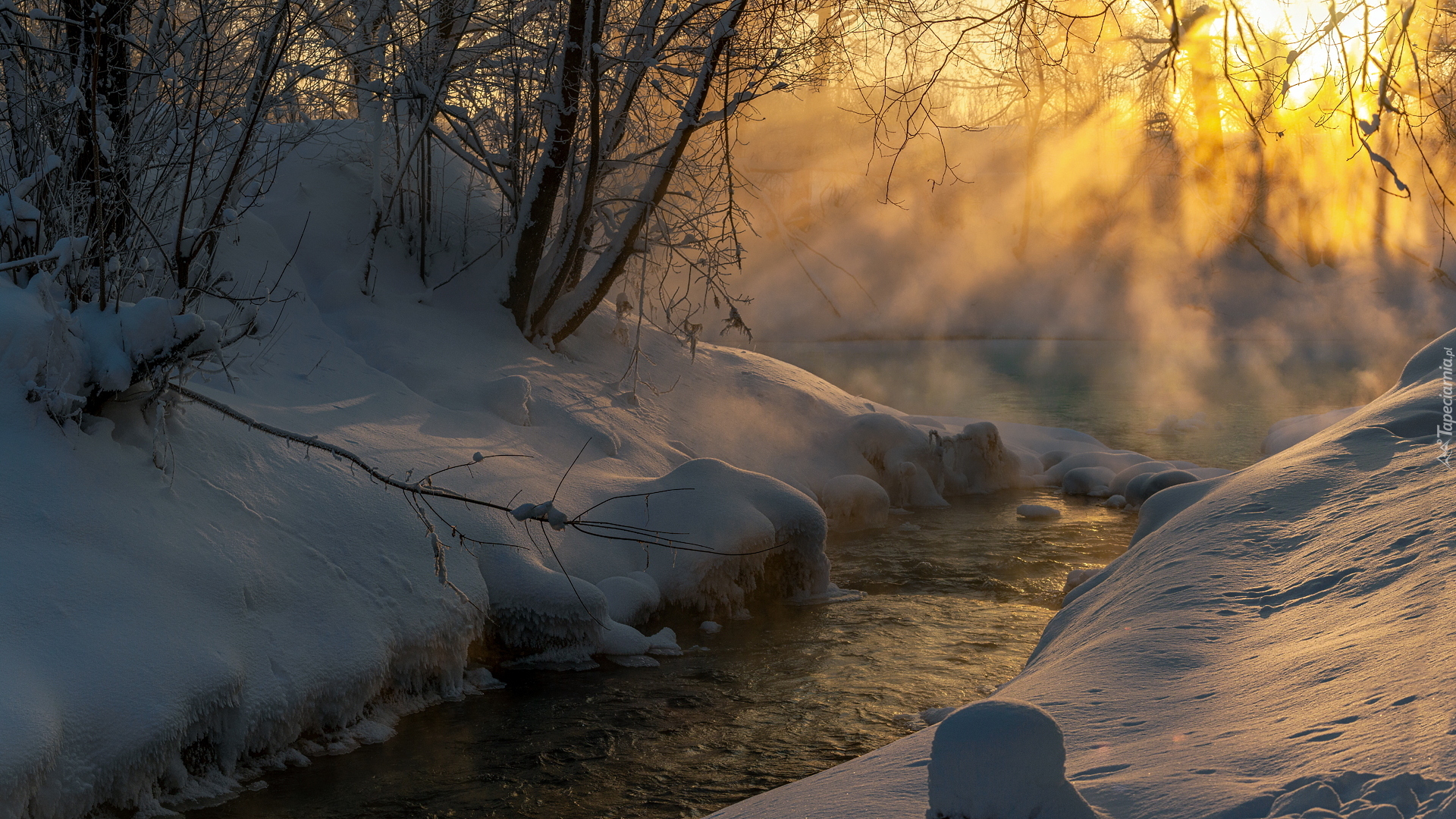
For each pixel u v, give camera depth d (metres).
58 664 5.93
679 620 10.20
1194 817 3.49
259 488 8.18
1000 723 3.55
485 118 14.51
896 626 10.23
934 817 3.65
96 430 7.38
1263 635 5.71
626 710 8.16
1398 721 3.88
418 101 13.70
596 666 9.09
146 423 7.79
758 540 10.84
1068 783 3.58
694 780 6.99
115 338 7.23
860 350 42.47
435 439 10.74
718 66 13.84
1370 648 4.82
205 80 7.63
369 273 13.80
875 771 4.93
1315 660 4.95
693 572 10.26
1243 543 7.50
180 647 6.54
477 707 8.22
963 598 11.20
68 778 5.62
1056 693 5.37
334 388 11.32
